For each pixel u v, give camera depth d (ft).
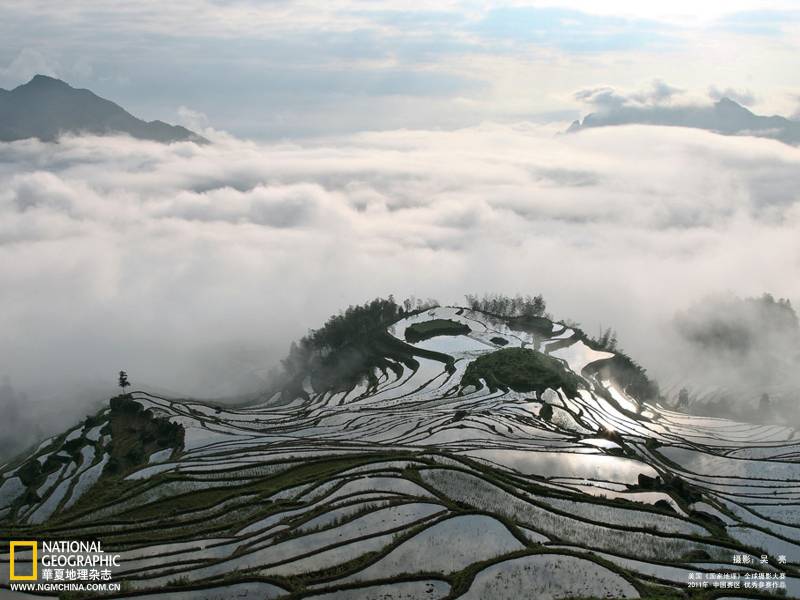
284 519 287.69
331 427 507.71
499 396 556.51
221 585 238.48
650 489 352.90
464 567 249.14
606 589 238.68
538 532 279.08
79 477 450.71
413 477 320.29
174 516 307.58
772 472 405.39
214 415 583.58
